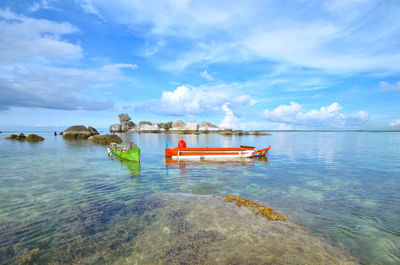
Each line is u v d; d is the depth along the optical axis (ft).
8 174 47.01
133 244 18.58
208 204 28.14
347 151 98.78
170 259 16.52
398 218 24.80
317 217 24.93
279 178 44.42
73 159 69.77
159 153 88.79
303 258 16.74
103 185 38.29
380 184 39.55
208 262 16.12
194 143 154.51
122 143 145.38
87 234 20.29
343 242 19.62
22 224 22.33
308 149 109.60
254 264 15.89
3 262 16.19
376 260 17.11
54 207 27.20
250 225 22.24
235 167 57.41
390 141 182.09
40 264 15.97
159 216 24.30
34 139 157.58
